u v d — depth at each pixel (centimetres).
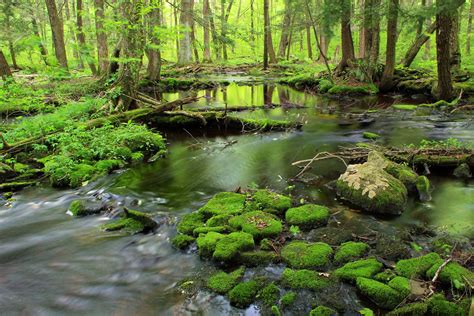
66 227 505
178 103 1087
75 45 1252
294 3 1933
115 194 608
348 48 1981
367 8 1547
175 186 652
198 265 410
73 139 780
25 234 486
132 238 472
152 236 477
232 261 407
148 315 338
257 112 1333
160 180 682
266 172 713
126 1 1010
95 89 1362
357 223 491
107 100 1052
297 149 869
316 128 1081
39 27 2505
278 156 818
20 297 364
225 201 546
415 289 343
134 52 1056
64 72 1373
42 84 1413
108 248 449
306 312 331
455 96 1379
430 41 2745
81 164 717
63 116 905
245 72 2898
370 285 347
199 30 4212
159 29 1052
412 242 441
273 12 4753
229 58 3888
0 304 353
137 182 671
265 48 2862
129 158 795
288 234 461
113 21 990
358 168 582
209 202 545
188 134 1037
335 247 430
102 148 775
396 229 475
